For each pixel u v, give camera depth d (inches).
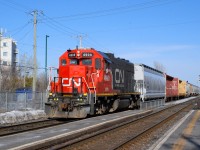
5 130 730.8
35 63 1430.9
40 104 1311.5
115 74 1146.0
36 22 1449.3
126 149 506.3
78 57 1003.3
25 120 975.6
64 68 968.9
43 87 2445.9
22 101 1249.4
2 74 2463.1
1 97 1230.3
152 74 1736.0
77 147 517.3
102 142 573.9
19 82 2741.1
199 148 489.1
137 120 947.3
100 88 1001.5
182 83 3171.8
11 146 514.6
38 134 656.4
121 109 1317.7
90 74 971.3
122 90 1218.0
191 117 1018.1
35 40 1440.7
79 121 901.2
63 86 960.3
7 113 1002.1
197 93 5349.4
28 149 452.8
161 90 1989.4
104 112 1093.1
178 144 520.1
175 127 749.3
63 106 914.7
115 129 735.7
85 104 918.4
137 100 1435.8
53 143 521.7
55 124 831.7
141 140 597.0
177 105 1823.3
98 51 1028.5
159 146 500.1
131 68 1375.5
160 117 1100.5
